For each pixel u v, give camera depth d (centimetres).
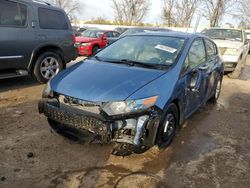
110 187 315
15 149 381
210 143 438
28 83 731
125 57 456
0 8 609
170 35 493
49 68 729
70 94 355
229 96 730
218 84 643
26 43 657
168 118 386
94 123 335
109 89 348
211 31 1116
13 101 576
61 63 754
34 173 333
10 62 635
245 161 391
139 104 340
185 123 510
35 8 679
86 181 323
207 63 535
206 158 390
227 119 550
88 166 352
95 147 395
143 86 357
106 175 336
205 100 561
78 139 364
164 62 425
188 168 362
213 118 550
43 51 711
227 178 348
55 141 408
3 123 461
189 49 461
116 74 385
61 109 363
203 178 343
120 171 345
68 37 762
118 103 335
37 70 698
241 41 1048
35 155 369
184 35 500
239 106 644
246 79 993
